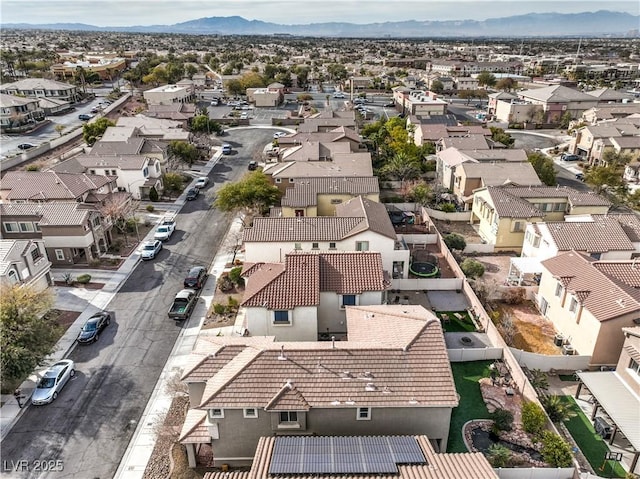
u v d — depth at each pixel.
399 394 24.16
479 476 19.23
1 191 53.97
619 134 84.56
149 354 35.16
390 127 98.69
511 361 31.95
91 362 34.25
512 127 113.44
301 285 33.81
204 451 26.84
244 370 24.78
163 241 53.47
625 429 25.19
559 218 54.38
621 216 47.12
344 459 20.34
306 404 23.58
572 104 115.50
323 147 69.62
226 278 44.53
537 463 25.17
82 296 42.81
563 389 30.98
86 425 28.77
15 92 120.81
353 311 32.25
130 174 65.75
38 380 32.22
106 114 116.12
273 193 56.19
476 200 57.56
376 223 43.44
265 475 19.47
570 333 35.41
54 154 83.69
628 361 28.41
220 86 169.00
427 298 42.12
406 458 20.48
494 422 27.39
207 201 66.12
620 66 197.75
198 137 91.81
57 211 47.47
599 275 34.78
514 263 43.88
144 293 43.38
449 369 25.30
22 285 35.66
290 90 164.25
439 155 73.44
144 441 27.61
